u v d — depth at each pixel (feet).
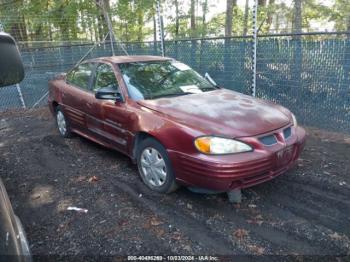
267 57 21.03
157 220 10.82
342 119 18.79
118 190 13.00
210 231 10.18
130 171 14.80
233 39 22.43
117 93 14.11
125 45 30.89
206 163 10.40
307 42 19.12
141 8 53.31
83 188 13.37
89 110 16.08
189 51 25.46
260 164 10.61
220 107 12.34
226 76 23.52
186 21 68.23
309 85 19.66
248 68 22.06
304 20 48.80
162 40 26.99
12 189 13.73
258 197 12.14
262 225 10.43
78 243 9.88
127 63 15.56
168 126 11.55
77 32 42.75
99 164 15.79
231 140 10.52
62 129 19.93
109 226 10.62
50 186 13.75
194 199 12.09
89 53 31.58
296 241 9.61
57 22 41.63
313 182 13.14
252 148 10.64
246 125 11.10
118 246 9.64
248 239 9.75
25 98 30.37
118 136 14.40
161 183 12.35
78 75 18.04
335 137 18.47
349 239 9.61
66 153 17.47
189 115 11.66
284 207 11.44
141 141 13.25
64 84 18.85
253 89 21.89
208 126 10.93
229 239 9.78
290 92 20.58
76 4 45.60
